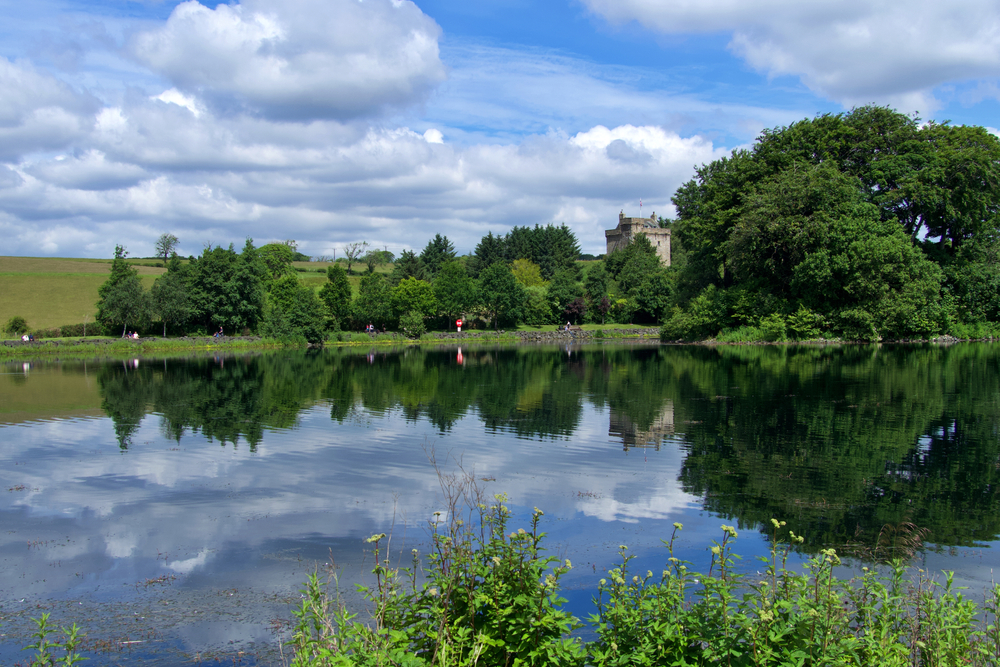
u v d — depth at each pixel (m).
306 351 71.44
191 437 21.72
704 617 5.69
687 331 72.50
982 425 21.20
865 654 5.55
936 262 62.44
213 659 8.09
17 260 115.19
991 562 10.41
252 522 13.12
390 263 165.75
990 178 58.50
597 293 107.19
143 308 74.56
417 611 5.77
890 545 11.18
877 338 59.69
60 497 14.96
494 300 97.88
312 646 5.84
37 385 37.62
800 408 24.92
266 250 134.25
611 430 21.95
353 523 12.95
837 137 63.44
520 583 5.85
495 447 19.64
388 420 24.59
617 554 11.06
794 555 10.77
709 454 18.11
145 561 11.21
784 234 59.53
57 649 8.32
